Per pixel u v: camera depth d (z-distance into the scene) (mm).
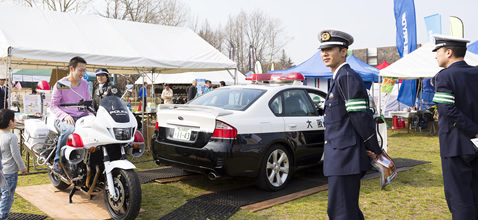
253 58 24625
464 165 3111
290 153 5262
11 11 8219
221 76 22547
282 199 4688
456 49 3158
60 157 4121
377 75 13914
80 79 4711
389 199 4867
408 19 14695
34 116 6324
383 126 6461
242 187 5289
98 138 3715
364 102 2701
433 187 5492
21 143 6434
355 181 2811
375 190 5305
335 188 2805
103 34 9055
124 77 28312
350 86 2707
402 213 4316
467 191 3117
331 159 2812
